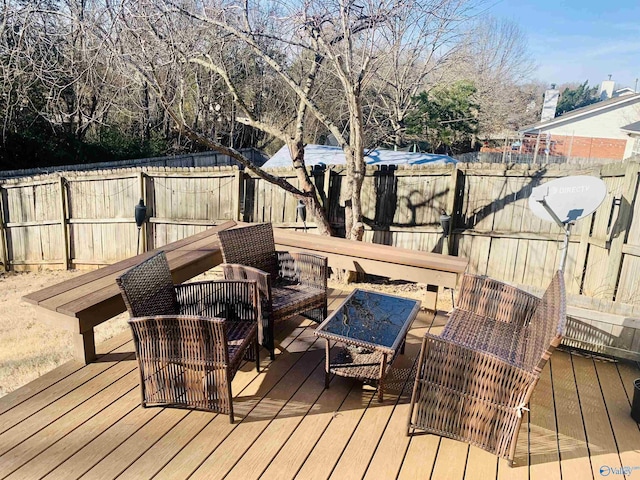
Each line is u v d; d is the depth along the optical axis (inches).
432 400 86.6
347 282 260.2
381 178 254.7
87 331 113.0
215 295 112.5
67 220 305.3
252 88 312.3
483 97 606.2
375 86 339.3
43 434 87.6
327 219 259.4
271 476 79.1
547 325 84.7
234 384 108.1
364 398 103.5
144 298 97.2
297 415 96.5
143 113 322.3
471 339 100.7
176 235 285.6
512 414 80.8
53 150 392.5
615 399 107.0
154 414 94.9
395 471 81.3
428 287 156.0
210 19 206.1
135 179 283.9
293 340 131.9
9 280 299.0
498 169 234.7
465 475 81.0
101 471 78.7
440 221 240.8
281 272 141.6
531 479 80.5
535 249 237.8
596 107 708.7
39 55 204.5
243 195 270.4
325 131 486.6
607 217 202.5
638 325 121.0
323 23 216.7
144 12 183.0
